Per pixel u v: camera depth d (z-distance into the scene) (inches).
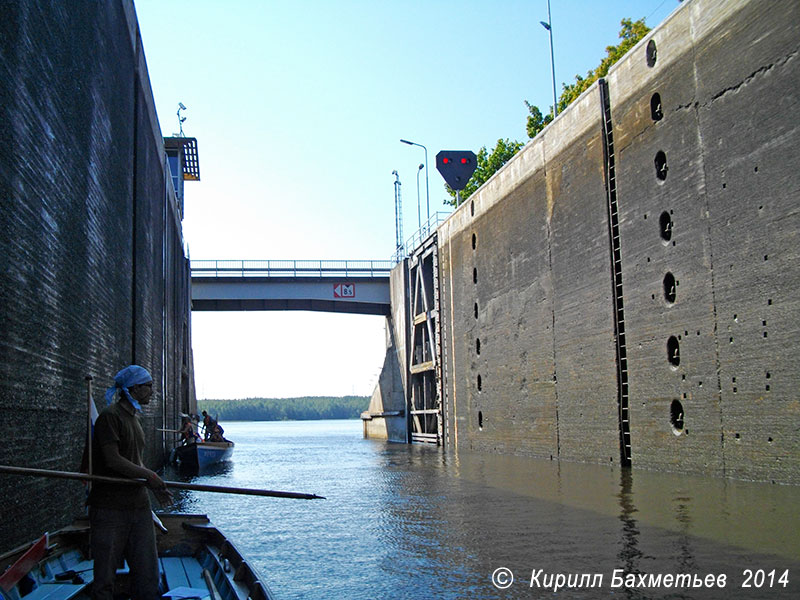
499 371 1370.6
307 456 1545.3
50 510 449.7
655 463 892.6
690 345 831.1
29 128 404.2
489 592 364.8
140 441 277.9
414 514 631.8
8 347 364.8
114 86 713.6
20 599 294.5
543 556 438.0
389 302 2207.2
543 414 1186.6
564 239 1126.4
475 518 592.1
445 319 1704.0
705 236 810.8
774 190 717.9
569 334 1106.1
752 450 739.4
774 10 718.5
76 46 529.0
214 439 1402.6
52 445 456.1
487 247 1439.5
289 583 400.8
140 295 923.4
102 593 259.0
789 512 553.3
